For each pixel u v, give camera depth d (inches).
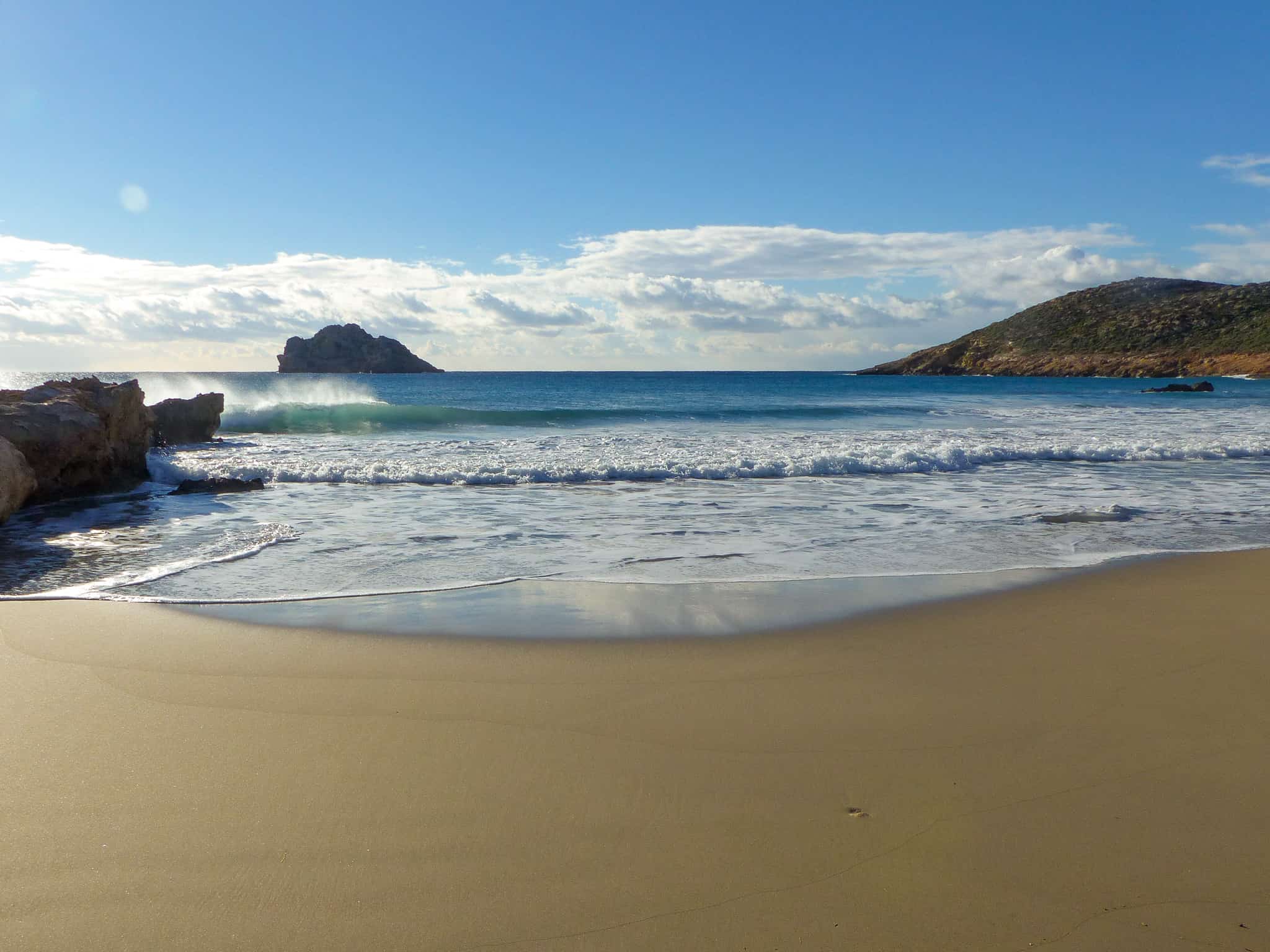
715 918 103.1
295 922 101.8
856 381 3737.7
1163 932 100.4
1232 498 468.1
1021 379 3661.4
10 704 169.6
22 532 366.9
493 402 1755.7
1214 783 138.2
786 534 367.2
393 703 171.9
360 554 323.3
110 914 102.9
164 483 536.7
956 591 267.9
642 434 890.7
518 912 103.8
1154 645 212.7
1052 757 148.5
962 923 102.2
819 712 168.9
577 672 191.3
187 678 185.6
